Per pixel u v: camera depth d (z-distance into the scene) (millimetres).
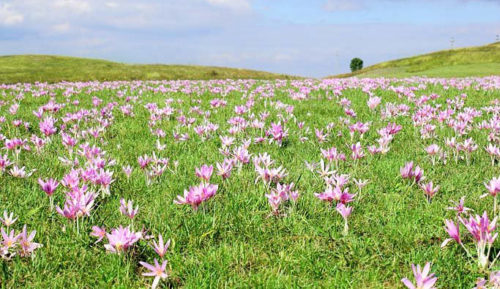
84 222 3818
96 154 5539
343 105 11445
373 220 4062
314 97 13789
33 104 12742
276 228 3893
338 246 3633
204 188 3799
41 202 4379
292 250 3535
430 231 3799
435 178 5191
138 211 4152
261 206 4418
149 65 71562
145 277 3162
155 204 4367
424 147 6547
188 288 2951
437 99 12719
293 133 7801
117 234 3148
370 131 7961
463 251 3420
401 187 4801
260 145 6918
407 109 9812
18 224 3838
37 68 61875
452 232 3086
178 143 7152
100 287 2996
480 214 4020
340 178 4199
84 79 44875
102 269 3172
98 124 8672
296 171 5441
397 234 3736
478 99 12734
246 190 4801
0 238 3404
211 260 3330
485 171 5434
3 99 13992
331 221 3979
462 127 7215
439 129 8102
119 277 3102
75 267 3244
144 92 16750
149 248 3459
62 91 17500
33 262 3164
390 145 6973
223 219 4031
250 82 23984
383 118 9320
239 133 7465
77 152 6094
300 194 4629
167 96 14812
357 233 3836
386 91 15148
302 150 6613
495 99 12117
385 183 5062
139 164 5520
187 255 3445
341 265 3318
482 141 6980
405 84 18875
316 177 5160
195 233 3754
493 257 3258
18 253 3258
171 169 5582
